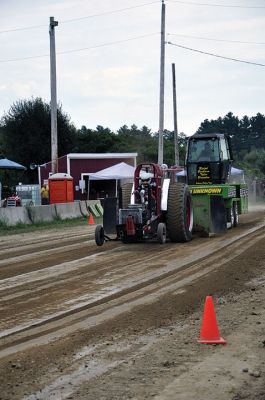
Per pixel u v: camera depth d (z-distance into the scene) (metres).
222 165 21.09
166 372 5.75
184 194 15.98
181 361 6.09
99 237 15.60
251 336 6.97
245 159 74.25
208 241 16.20
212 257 13.14
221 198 17.67
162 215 16.11
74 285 10.28
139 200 15.60
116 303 8.84
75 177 40.78
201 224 17.45
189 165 21.42
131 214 15.32
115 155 41.44
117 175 36.47
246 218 24.61
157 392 5.23
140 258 13.27
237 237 16.91
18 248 16.30
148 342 6.80
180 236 15.97
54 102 28.77
